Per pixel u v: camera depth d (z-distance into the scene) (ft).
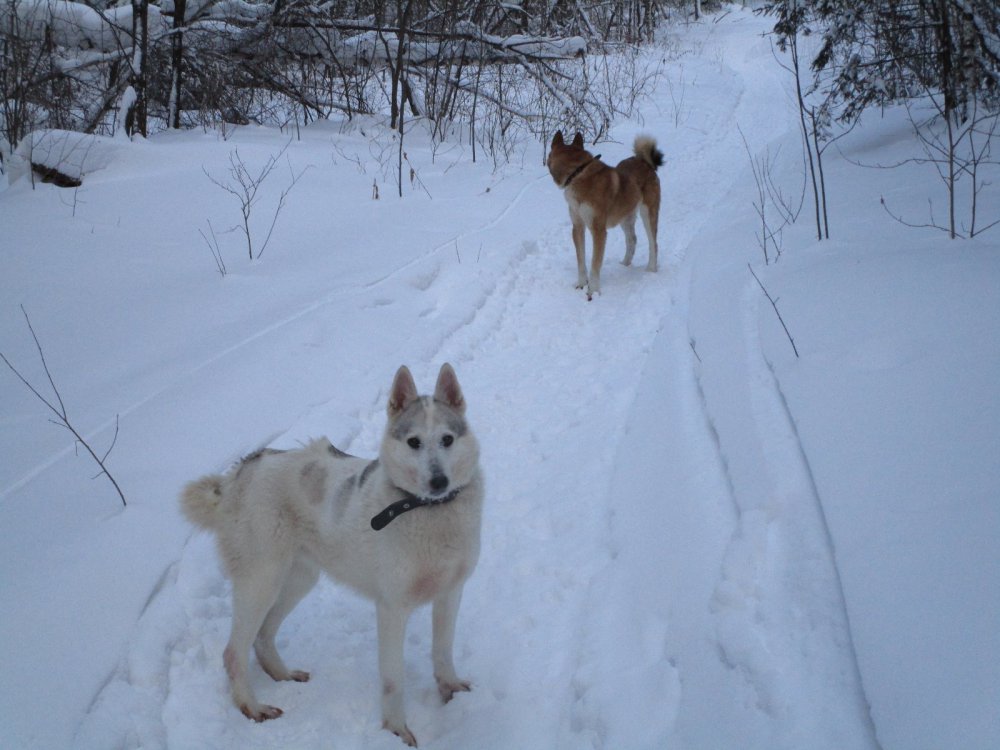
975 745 6.74
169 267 29.04
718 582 10.81
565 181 28.30
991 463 10.12
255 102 56.49
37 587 11.89
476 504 10.93
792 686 8.66
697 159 52.37
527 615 12.70
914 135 36.22
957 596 8.41
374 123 53.21
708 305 22.25
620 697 10.17
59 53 47.52
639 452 16.31
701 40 122.21
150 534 13.55
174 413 17.84
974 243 19.44
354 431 18.40
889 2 34.45
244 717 10.78
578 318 26.37
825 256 22.11
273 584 10.98
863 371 14.10
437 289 28.02
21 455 16.30
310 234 33.17
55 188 37.04
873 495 10.78
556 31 63.52
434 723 10.97
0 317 24.31
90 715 9.91
